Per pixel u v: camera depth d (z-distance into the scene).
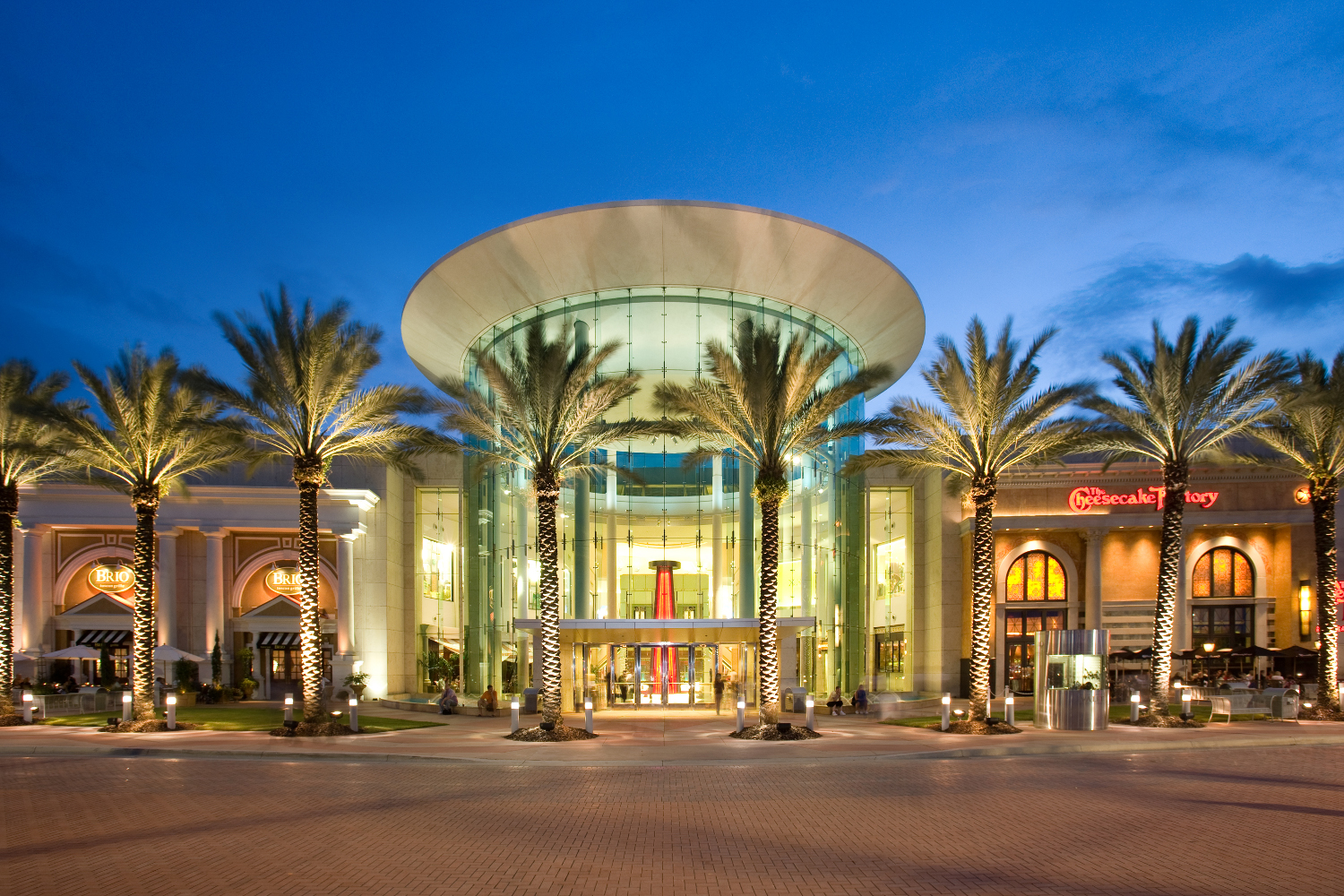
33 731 27.12
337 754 21.41
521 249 37.16
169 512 42.28
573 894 9.42
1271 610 43.41
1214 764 19.53
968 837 12.05
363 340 28.45
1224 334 28.48
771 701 25.88
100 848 11.44
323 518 43.19
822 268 37.88
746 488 38.59
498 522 41.25
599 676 36.16
